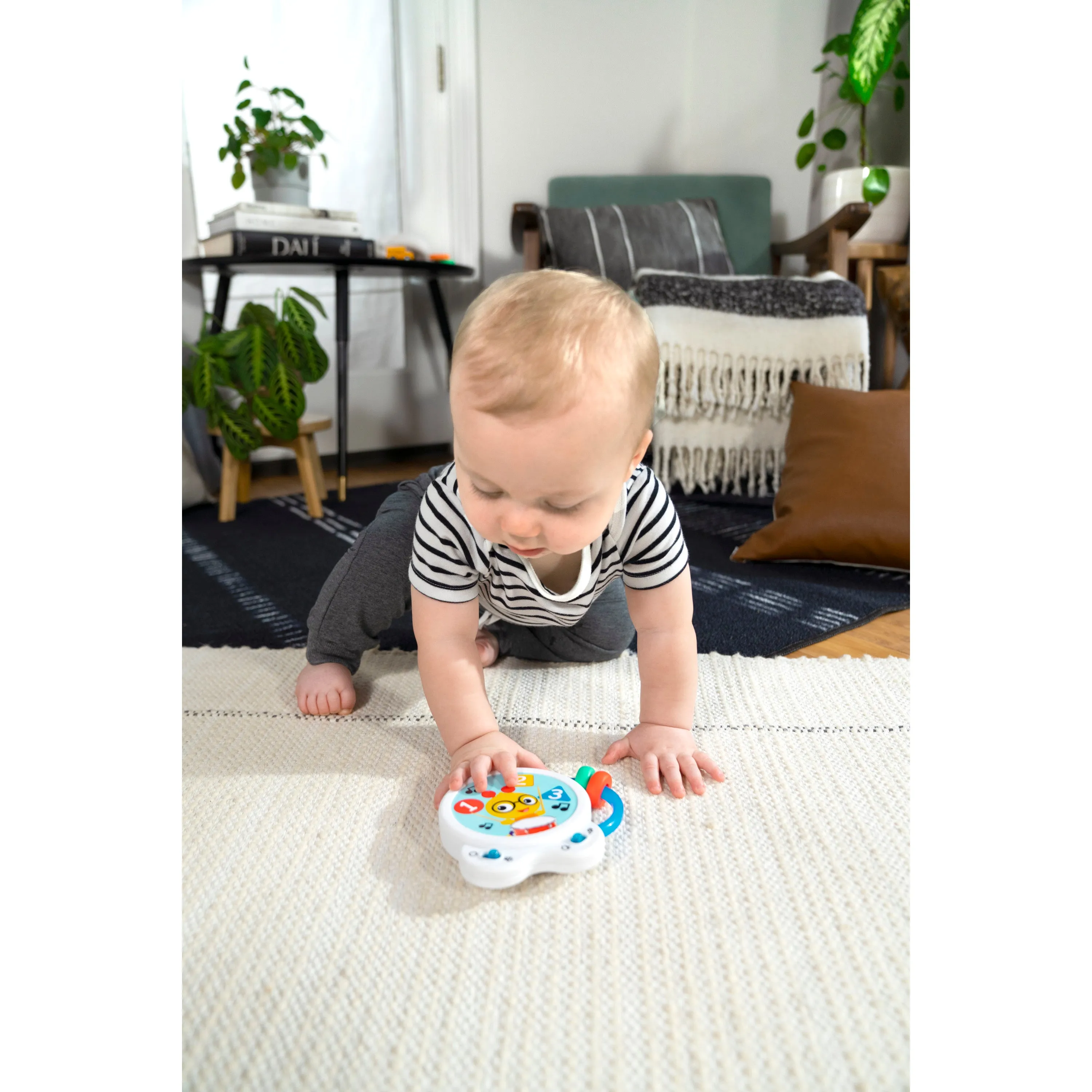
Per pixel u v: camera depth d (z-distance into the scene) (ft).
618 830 2.21
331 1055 1.52
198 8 7.55
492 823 2.08
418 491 3.12
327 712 2.94
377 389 9.00
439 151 8.82
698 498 6.46
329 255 6.81
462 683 2.52
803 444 5.06
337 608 2.98
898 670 3.24
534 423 1.94
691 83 8.92
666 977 1.70
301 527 6.04
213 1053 1.52
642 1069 1.49
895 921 1.84
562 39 8.81
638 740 2.60
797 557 4.83
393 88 8.59
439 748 2.69
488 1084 1.47
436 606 2.54
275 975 1.71
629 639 3.34
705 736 2.72
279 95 7.72
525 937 1.82
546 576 2.62
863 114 7.57
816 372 6.24
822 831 2.19
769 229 8.36
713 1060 1.51
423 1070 1.49
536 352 1.95
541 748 2.68
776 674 3.21
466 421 2.01
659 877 2.02
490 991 1.67
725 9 8.64
